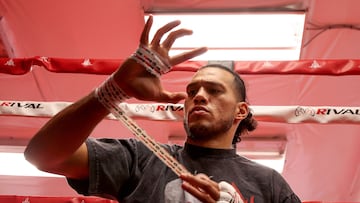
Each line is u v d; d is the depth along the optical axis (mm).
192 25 3018
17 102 2451
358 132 4234
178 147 1471
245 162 1384
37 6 3143
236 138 1698
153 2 2951
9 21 3260
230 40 3084
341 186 5109
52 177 4953
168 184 1271
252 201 1267
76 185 1295
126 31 3285
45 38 3377
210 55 3186
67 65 2541
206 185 1067
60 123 1147
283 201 1302
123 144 1363
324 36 3215
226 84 1471
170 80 3633
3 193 5277
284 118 2367
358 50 3295
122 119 1176
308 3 2873
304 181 5098
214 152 1368
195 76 1506
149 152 1360
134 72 1123
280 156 4547
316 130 4273
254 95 3832
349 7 2980
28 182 5078
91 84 3803
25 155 1225
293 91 3770
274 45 3098
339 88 3707
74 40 3389
